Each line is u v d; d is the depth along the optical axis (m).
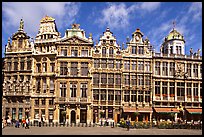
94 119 55.16
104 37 57.72
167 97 57.91
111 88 56.16
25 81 56.72
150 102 56.94
